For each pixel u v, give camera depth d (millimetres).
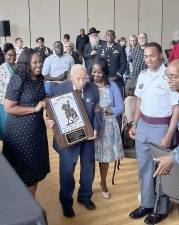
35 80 2738
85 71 2984
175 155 2082
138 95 3002
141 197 3170
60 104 2875
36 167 2803
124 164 4500
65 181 3133
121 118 3664
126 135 3652
